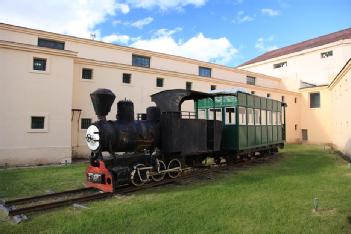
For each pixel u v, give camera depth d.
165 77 23.59
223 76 29.72
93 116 19.67
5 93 15.73
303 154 21.50
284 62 38.97
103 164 9.38
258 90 31.50
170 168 11.53
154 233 5.97
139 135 10.42
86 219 6.77
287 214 7.05
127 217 6.90
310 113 34.69
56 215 7.09
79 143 19.06
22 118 16.14
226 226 6.30
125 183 9.60
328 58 34.44
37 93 16.66
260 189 9.61
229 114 15.33
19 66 16.19
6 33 18.27
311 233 5.91
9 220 6.89
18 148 15.89
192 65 27.19
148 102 22.47
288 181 10.93
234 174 12.77
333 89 28.50
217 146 14.22
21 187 10.35
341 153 22.09
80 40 21.03
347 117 19.78
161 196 8.91
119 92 20.98
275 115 20.59
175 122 11.48
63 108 17.44
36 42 19.33
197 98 13.72
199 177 12.02
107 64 20.39
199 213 7.15
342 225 6.30
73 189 9.76
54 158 16.89
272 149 20.62
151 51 24.42
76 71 19.14
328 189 9.57
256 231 6.02
